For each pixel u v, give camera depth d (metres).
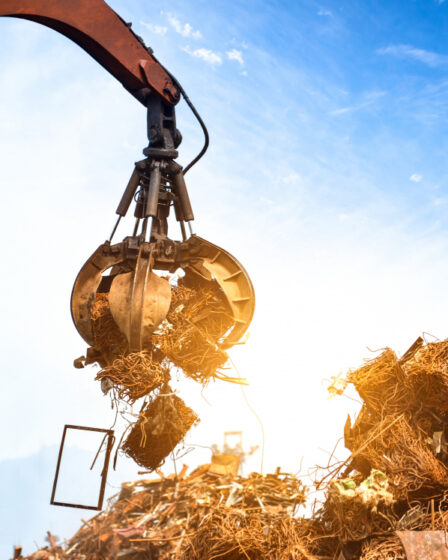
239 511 7.22
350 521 6.28
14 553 9.27
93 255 7.18
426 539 5.68
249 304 7.04
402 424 6.62
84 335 7.03
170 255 7.29
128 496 9.78
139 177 7.65
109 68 7.61
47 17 6.85
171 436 7.28
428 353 6.71
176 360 6.95
